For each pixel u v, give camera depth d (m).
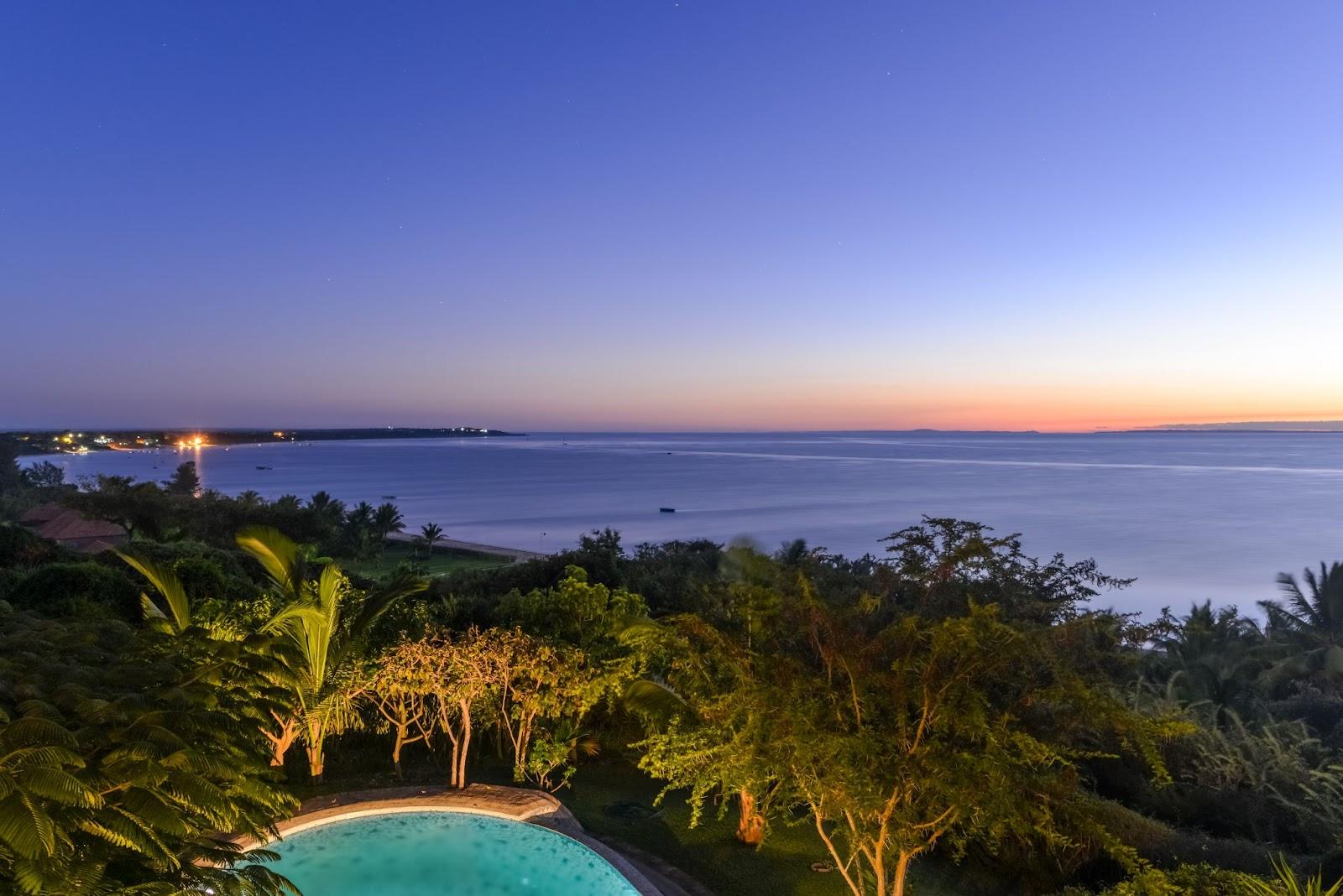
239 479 163.12
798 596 7.54
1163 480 158.62
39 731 5.37
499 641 10.70
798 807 10.48
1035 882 8.45
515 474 184.38
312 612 10.38
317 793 10.58
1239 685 17.12
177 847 6.06
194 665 8.07
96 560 21.86
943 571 9.34
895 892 6.54
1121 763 10.95
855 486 142.00
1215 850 8.32
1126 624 11.02
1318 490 133.00
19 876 4.60
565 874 8.38
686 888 8.34
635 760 12.13
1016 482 152.75
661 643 8.38
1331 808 9.45
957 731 5.93
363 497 119.19
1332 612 28.34
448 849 8.81
